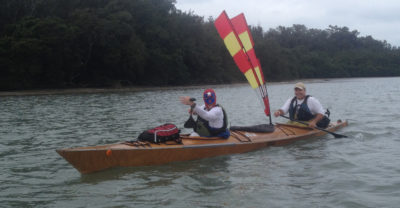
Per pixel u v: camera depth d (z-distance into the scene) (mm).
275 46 72375
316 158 6004
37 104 18062
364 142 7277
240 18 8414
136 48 40500
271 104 17109
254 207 3951
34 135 8430
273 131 7309
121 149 5316
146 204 4086
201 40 54094
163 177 5027
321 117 7582
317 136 7914
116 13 40312
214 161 5863
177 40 48188
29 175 5211
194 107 5754
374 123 9750
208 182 4805
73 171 5395
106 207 4020
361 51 103750
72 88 36594
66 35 32719
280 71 71625
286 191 4430
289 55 79625
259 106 15484
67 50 33594
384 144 7059
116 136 8234
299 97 7754
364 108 13961
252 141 6652
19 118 11750
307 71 80312
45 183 4848
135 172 5270
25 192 4512
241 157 6129
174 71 46906
